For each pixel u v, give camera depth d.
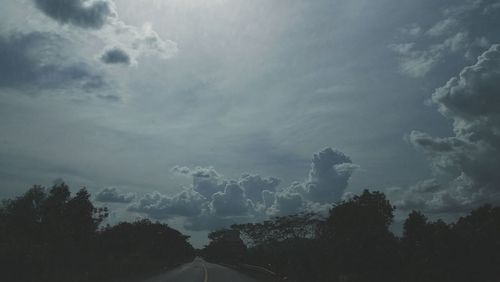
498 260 16.84
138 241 67.00
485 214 27.28
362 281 23.06
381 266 22.34
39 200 45.50
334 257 27.77
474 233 17.91
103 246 51.00
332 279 26.64
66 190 47.56
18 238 23.31
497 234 18.00
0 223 39.31
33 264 20.89
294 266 35.44
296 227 72.12
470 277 16.89
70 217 46.06
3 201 42.97
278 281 36.28
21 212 41.94
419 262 18.88
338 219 43.22
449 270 17.28
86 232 47.56
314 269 30.47
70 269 26.22
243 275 44.41
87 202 48.91
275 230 78.81
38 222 42.44
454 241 17.69
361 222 41.84
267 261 53.03
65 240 37.25
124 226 71.50
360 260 23.91
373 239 24.58
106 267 32.09
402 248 21.84
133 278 32.62
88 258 33.34
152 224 88.75
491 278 16.62
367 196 45.25
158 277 36.22
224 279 35.94
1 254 19.66
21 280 19.98
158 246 81.50
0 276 19.19
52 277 21.94
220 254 131.25
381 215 43.56
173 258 97.31
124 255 51.38
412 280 19.17
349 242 25.97
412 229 30.27
